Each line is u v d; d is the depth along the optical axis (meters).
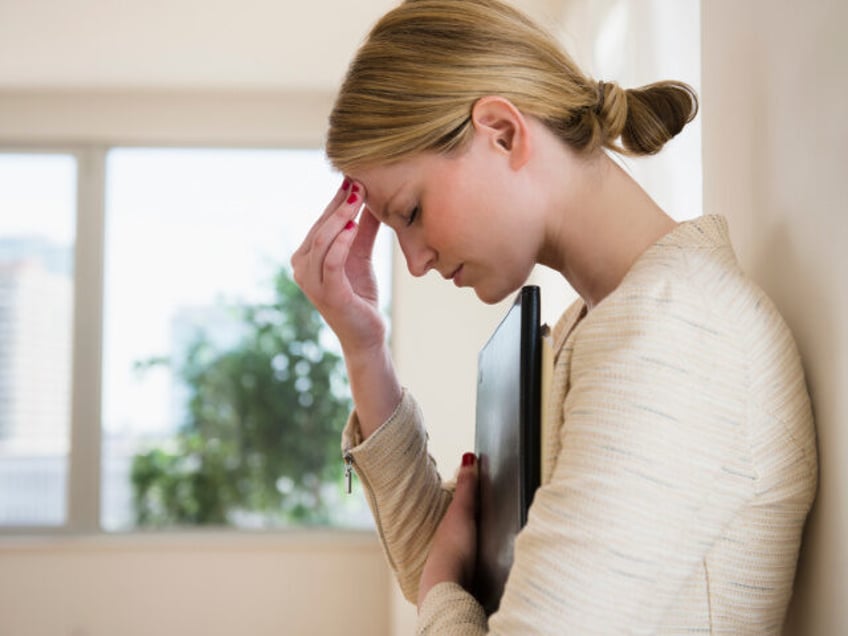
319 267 1.05
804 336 0.84
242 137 4.56
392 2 3.48
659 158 1.89
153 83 4.41
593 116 0.88
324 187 4.63
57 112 4.52
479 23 0.87
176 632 4.43
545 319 3.30
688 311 0.73
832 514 0.78
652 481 0.68
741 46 0.99
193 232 4.61
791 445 0.77
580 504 0.68
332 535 4.52
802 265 0.84
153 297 4.58
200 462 4.56
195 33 3.79
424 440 1.15
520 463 0.77
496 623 0.70
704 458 0.71
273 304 4.61
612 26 2.46
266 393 4.59
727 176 1.04
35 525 4.50
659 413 0.69
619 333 0.73
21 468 4.51
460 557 0.97
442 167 0.87
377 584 4.46
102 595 4.44
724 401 0.72
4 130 4.50
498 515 0.88
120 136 4.54
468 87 0.86
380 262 4.50
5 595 4.43
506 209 0.87
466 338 4.17
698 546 0.71
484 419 1.03
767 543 0.76
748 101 0.97
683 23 1.81
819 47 0.80
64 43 3.90
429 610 0.86
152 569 4.45
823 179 0.80
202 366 4.58
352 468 1.13
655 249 0.79
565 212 0.88
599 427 0.69
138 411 4.55
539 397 0.78
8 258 4.55
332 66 4.18
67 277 4.56
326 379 4.61
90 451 4.52
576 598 0.67
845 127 0.76
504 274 0.90
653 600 0.68
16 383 4.52
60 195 4.58
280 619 4.44
